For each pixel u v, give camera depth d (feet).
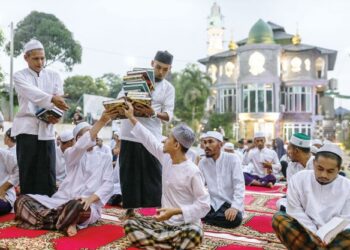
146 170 13.69
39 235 11.96
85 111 61.72
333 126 109.60
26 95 13.29
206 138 15.60
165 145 10.92
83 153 13.25
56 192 14.12
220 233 13.50
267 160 28.53
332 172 9.46
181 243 10.39
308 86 103.50
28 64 13.89
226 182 15.39
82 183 13.89
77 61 87.66
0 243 10.88
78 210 12.31
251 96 100.94
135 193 13.60
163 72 14.16
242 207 14.75
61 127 59.11
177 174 10.80
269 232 13.80
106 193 13.48
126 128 13.73
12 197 15.14
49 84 14.28
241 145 44.98
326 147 9.54
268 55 100.17
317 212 9.80
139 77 12.96
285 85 104.32
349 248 9.12
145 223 11.07
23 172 13.85
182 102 103.50
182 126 10.92
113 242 11.44
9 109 63.93
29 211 12.88
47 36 83.56
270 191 25.43
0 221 13.75
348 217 9.55
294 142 14.52
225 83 109.19
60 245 10.94
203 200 10.43
